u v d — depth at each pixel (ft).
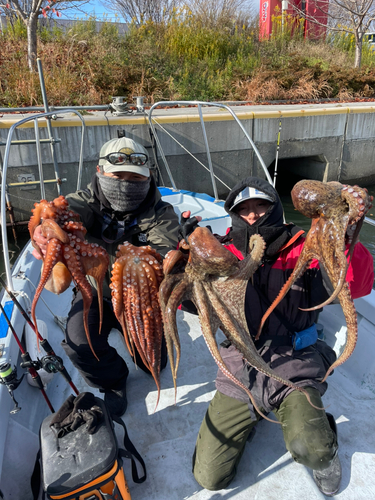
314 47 51.49
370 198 3.87
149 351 4.78
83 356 6.70
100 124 24.41
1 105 30.96
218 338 9.61
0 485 5.47
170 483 6.07
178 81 40.88
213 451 5.62
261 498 5.78
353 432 6.77
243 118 28.68
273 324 5.88
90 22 45.19
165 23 48.62
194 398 7.69
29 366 5.82
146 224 7.03
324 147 32.99
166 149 26.99
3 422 5.60
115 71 37.17
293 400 5.46
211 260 4.00
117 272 4.47
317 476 5.75
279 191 34.83
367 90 44.75
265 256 5.82
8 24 40.65
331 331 8.68
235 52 47.16
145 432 6.99
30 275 9.12
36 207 4.86
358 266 5.51
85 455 5.20
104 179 6.70
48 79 33.30
